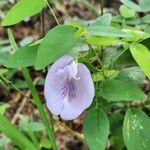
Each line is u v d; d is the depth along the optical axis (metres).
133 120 0.15
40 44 0.14
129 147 0.15
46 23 0.26
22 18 0.15
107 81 0.15
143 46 0.15
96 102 0.16
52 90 0.15
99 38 0.15
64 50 0.14
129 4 0.17
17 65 0.15
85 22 0.18
